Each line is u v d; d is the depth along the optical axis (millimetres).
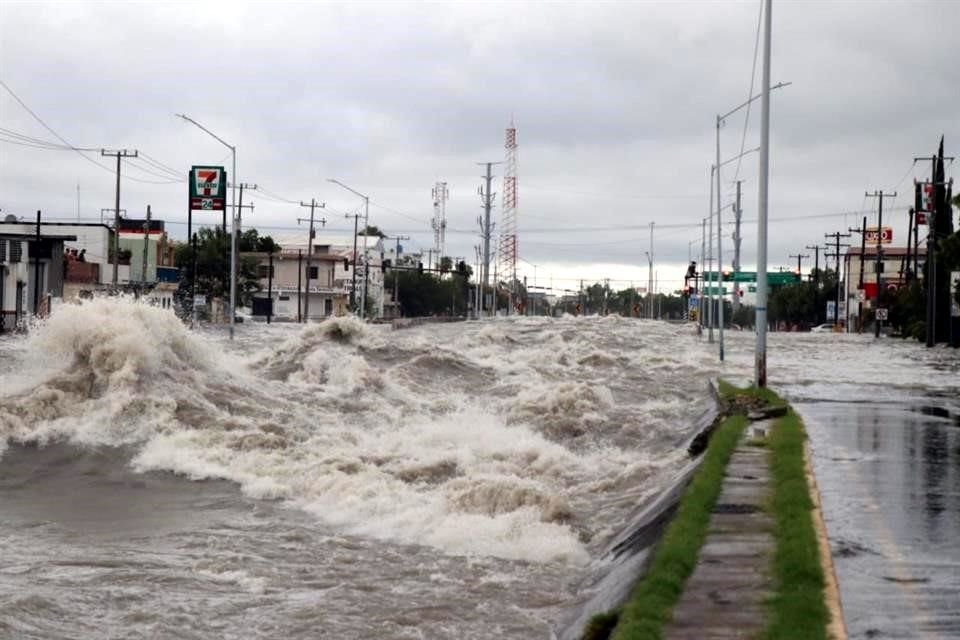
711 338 67688
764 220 28766
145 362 24078
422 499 16984
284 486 17875
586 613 10508
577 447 24422
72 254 81875
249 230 132000
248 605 11391
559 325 83000
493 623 10883
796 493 13203
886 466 16141
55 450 20688
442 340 57094
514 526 14883
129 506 16594
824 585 9391
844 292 149625
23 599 11211
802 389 33031
